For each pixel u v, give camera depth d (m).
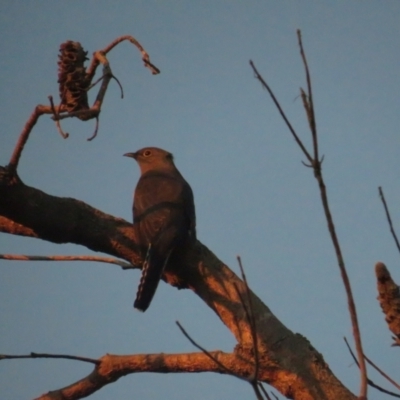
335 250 6.63
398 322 7.55
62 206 10.80
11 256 10.83
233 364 9.87
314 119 6.76
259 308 10.38
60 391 9.95
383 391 7.55
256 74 7.00
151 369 9.89
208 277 10.92
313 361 9.88
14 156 10.07
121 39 9.84
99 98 9.48
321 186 6.69
